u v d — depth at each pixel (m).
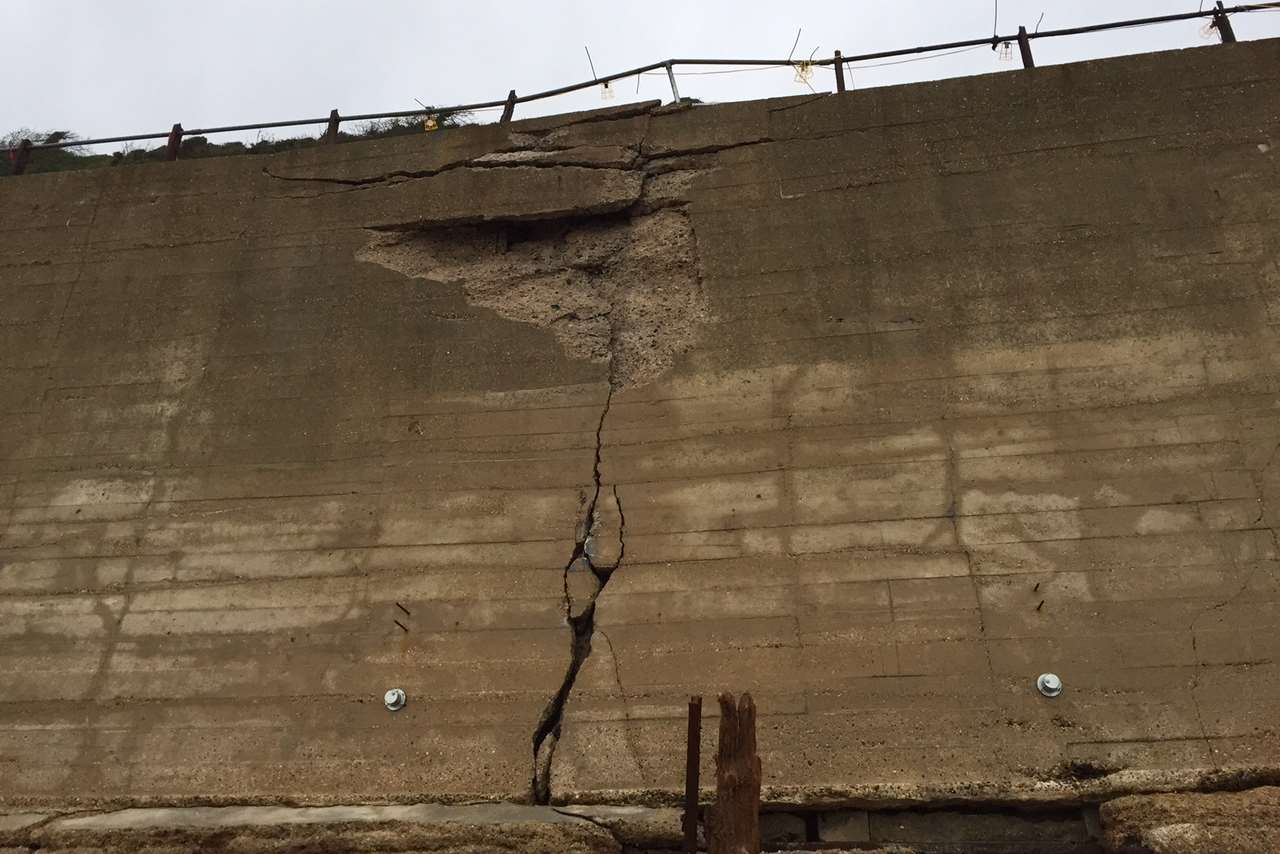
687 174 6.76
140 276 7.20
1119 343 5.70
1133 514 5.28
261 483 6.29
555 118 7.11
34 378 6.95
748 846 3.82
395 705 5.44
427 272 6.86
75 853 5.01
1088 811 4.71
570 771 5.09
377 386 6.48
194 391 6.70
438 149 7.18
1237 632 4.91
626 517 5.79
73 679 5.86
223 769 5.41
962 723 4.92
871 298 6.09
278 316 6.86
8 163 10.16
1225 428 5.39
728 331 6.20
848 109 6.65
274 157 7.43
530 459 6.06
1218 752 4.66
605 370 6.27
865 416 5.79
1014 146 6.32
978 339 5.86
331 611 5.81
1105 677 4.92
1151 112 6.24
